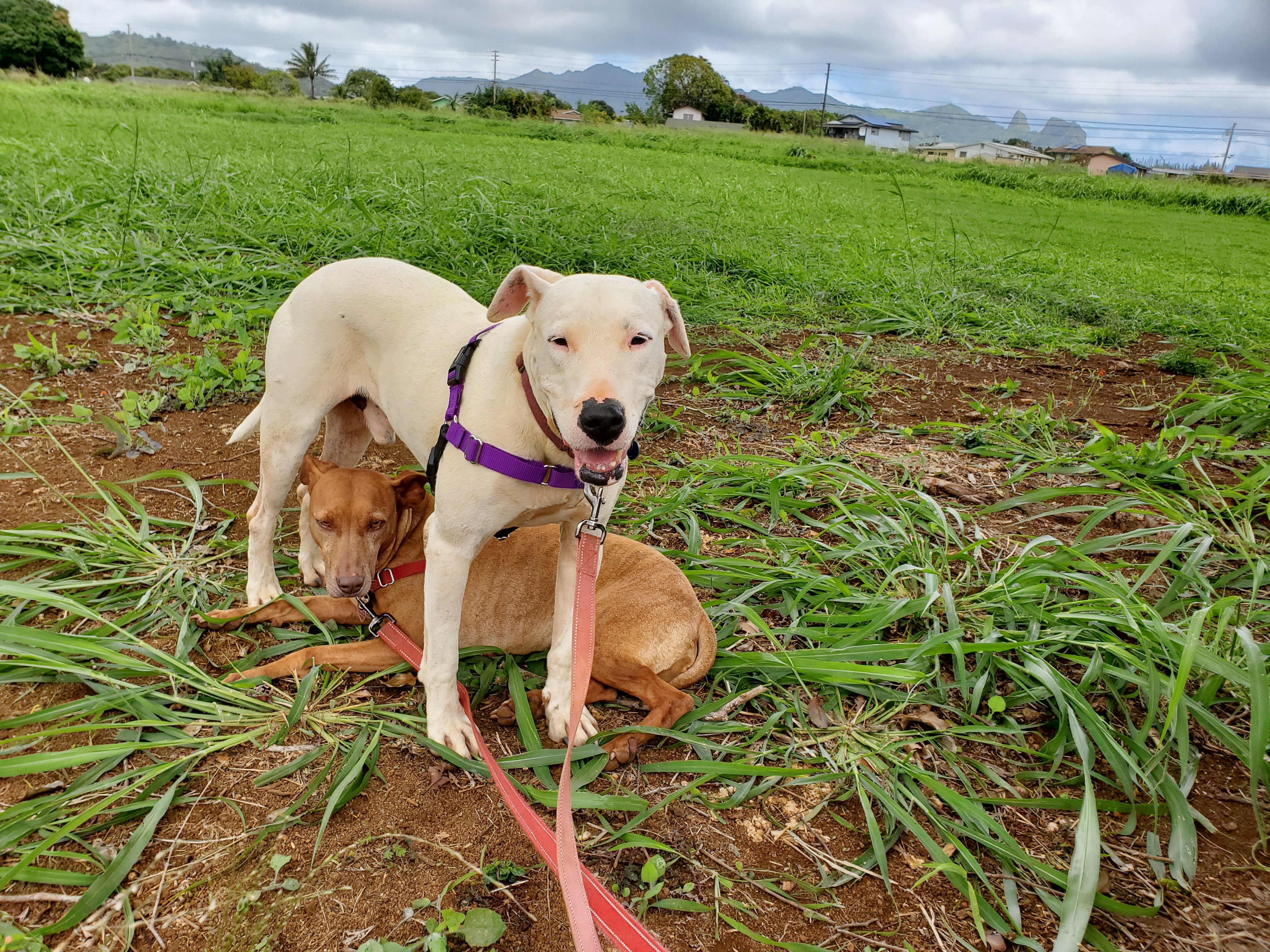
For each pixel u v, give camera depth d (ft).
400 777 3.09
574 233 10.14
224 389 6.08
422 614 3.72
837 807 3.14
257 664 3.54
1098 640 3.70
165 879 2.61
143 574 3.96
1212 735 3.46
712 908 2.69
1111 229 24.36
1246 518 4.71
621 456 2.75
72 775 2.96
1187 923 2.71
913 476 5.50
